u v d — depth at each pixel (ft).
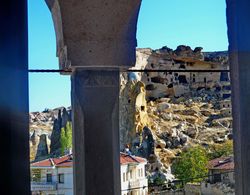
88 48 28.32
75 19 27.91
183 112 423.23
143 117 361.92
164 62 482.28
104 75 29.07
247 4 19.38
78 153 29.32
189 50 485.56
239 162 20.38
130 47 28.86
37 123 433.07
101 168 29.12
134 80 374.02
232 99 20.67
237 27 19.58
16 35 15.51
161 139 354.54
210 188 156.56
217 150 303.07
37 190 155.84
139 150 316.40
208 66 482.28
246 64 19.79
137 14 28.66
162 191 172.76
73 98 29.35
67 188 152.25
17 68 15.55
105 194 29.01
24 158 15.65
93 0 27.76
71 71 29.53
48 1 29.14
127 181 184.96
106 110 29.22
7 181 15.26
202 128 388.98
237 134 20.48
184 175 264.72
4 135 15.35
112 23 28.32
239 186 20.52
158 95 475.72
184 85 479.41
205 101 459.32
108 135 29.25
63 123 339.16
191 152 277.85
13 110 15.51
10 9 15.38
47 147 337.93
